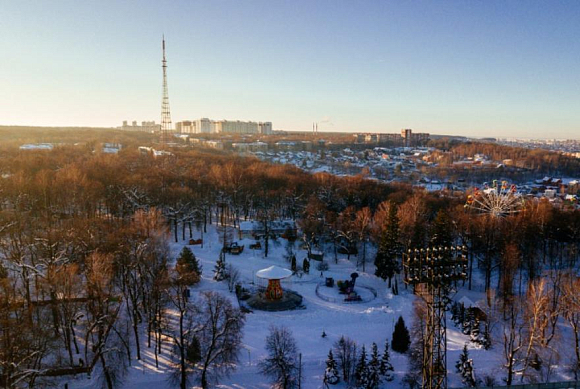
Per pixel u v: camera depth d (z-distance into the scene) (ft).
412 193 587.68
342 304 299.58
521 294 312.71
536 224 373.40
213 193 510.58
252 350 228.02
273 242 422.00
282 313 279.69
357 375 198.59
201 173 627.05
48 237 250.78
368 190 563.48
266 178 591.78
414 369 202.59
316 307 293.64
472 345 237.66
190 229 423.23
